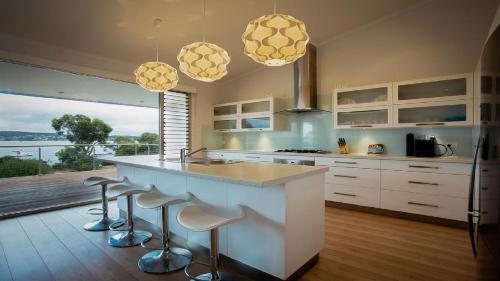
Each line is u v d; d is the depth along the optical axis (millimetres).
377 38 4070
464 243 2613
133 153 7059
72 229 3033
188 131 5535
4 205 4004
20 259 2295
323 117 4664
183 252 2379
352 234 2869
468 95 3111
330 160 3998
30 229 3029
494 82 1244
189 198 2197
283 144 5199
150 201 2160
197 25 3611
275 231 1828
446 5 3508
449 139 3525
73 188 5230
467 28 3369
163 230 2242
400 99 3623
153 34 3666
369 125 3834
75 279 1985
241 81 5820
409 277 1996
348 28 4223
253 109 5316
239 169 2117
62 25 3197
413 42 3766
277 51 1926
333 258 2305
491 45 1306
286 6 3447
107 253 2416
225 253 2148
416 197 3295
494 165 1198
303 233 2002
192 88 5500
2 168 6500
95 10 3002
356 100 4102
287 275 1824
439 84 3424
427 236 2799
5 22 3021
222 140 6242
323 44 4637
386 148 4012
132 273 2072
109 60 4230
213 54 2230
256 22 1836
